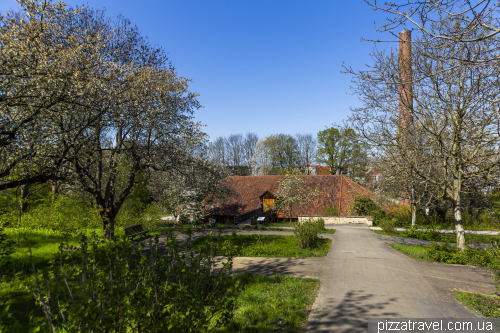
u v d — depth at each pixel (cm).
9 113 873
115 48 1672
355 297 662
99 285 304
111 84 1242
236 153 6181
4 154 855
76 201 1777
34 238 1322
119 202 1412
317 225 1888
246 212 3225
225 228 2252
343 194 3116
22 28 964
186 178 1600
